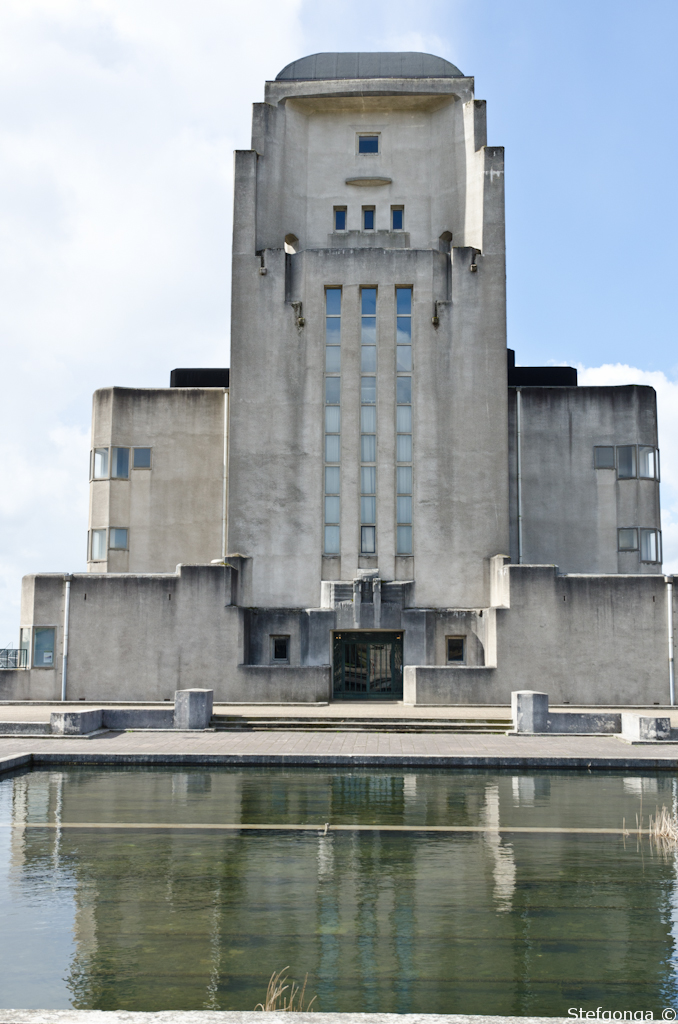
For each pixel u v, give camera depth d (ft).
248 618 112.98
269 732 85.25
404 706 104.83
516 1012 25.13
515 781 61.57
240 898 35.12
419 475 120.26
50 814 49.93
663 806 52.75
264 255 124.16
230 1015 18.84
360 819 48.96
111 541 131.95
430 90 130.72
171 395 135.03
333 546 120.47
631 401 133.39
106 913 33.32
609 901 34.86
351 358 122.42
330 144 135.54
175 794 55.98
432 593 118.52
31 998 25.88
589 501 132.46
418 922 32.45
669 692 105.40
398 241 132.16
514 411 134.31
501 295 123.03
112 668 108.27
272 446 121.60
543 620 106.22
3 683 108.58
